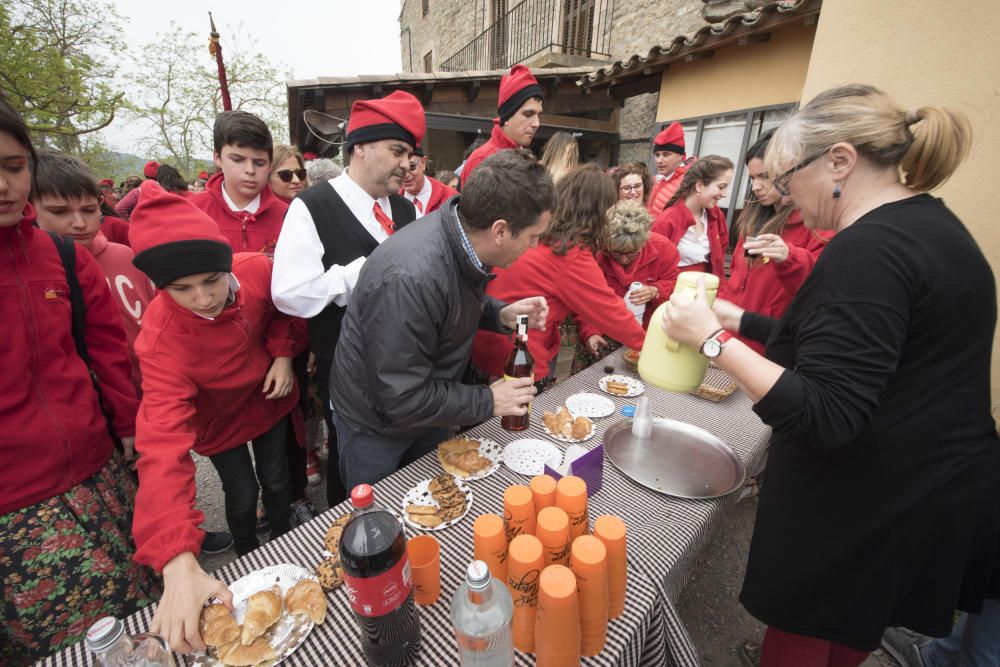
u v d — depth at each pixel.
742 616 1.80
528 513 0.84
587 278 1.67
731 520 2.26
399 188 1.72
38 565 1.12
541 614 0.66
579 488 0.84
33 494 1.11
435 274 1.05
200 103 15.54
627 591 0.87
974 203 1.75
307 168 3.39
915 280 0.72
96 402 1.29
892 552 0.88
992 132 1.68
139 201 1.09
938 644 1.46
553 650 0.66
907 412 0.82
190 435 1.08
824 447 0.76
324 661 0.75
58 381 1.17
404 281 1.02
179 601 0.78
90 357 1.35
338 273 1.61
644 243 1.98
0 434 1.05
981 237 1.73
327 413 1.83
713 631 1.74
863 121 0.78
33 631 1.12
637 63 4.82
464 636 0.61
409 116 1.59
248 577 0.89
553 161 2.39
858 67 2.20
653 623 0.88
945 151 0.75
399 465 1.50
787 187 0.90
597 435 1.41
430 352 1.12
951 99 1.81
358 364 1.25
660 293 2.35
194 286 1.14
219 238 1.17
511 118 2.46
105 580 1.21
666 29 5.61
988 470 0.87
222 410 1.47
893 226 0.75
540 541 0.77
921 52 1.91
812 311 0.81
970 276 0.76
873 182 0.83
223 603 0.81
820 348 0.75
